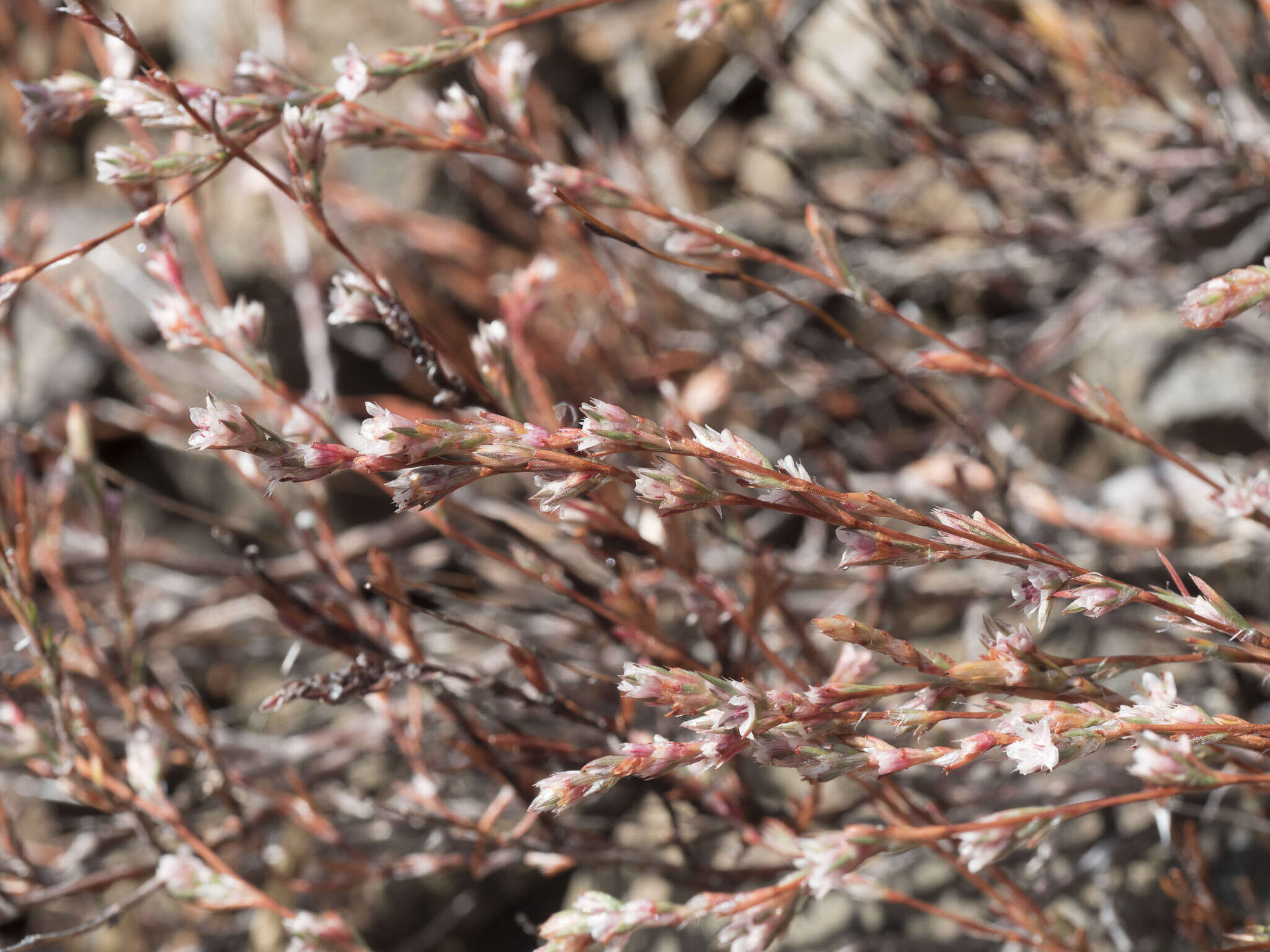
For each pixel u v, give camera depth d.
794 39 0.46
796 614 0.29
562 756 0.26
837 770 0.21
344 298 0.24
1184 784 0.21
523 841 0.27
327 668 0.47
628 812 0.41
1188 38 0.38
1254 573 0.43
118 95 0.23
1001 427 0.44
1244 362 0.47
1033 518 0.39
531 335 0.44
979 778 0.33
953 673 0.22
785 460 0.21
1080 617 0.40
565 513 0.25
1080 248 0.45
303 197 0.23
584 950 0.22
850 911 0.42
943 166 0.40
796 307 0.50
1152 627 0.38
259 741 0.37
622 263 0.48
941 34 0.36
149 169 0.23
